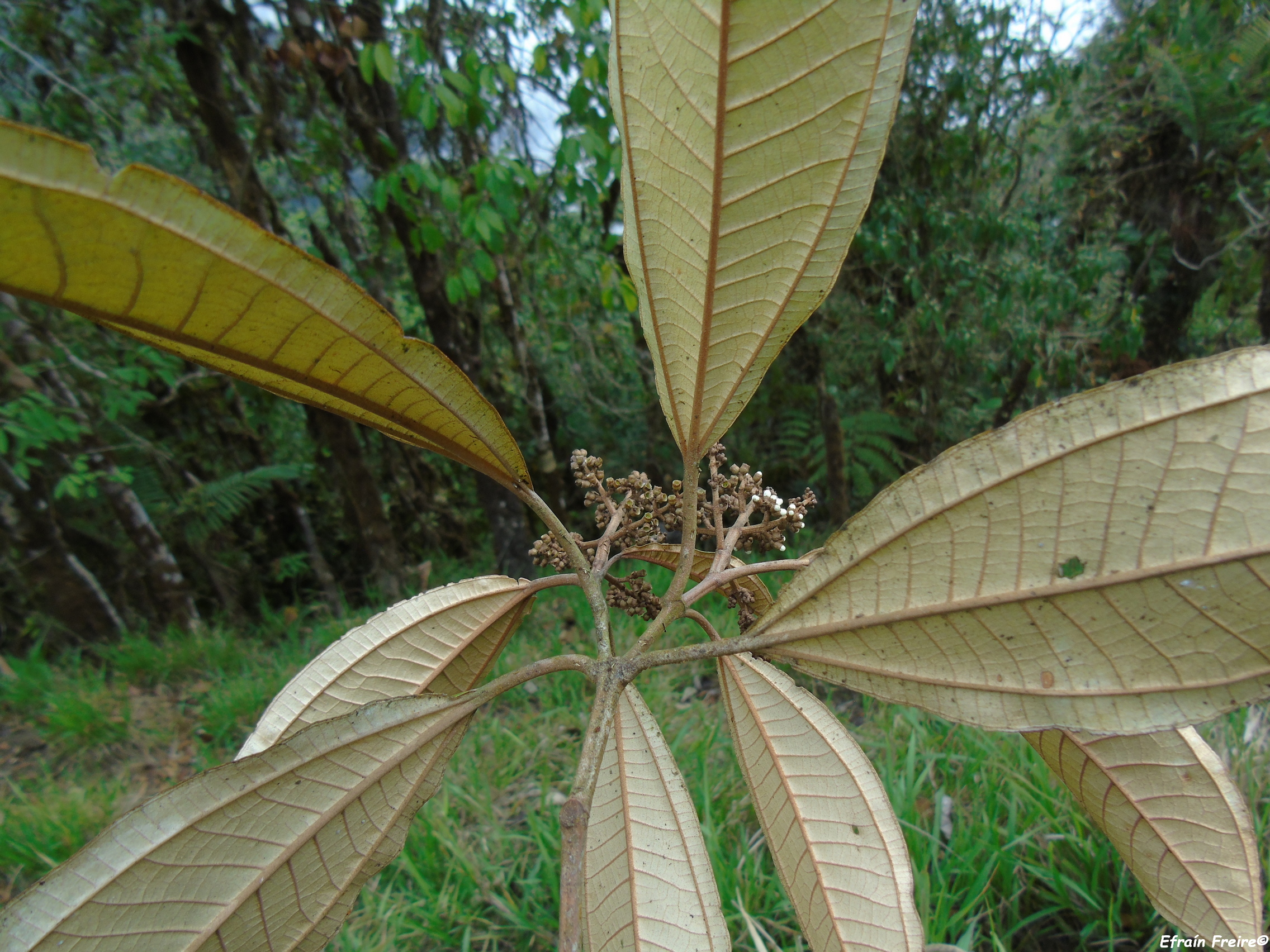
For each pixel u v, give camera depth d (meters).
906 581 0.28
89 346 2.16
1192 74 2.13
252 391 2.65
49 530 2.41
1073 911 0.93
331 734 0.30
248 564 3.17
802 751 0.33
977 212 2.34
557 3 1.61
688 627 1.71
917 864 0.98
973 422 2.65
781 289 0.27
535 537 2.86
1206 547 0.24
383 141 1.71
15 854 1.27
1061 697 0.27
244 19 1.80
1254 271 2.36
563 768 1.40
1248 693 0.25
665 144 0.25
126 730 1.80
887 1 0.22
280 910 0.30
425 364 0.27
